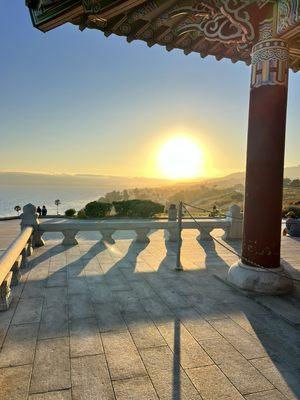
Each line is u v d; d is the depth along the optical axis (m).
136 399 2.56
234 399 2.58
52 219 19.41
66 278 5.84
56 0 4.23
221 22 5.34
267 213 5.08
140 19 5.56
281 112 5.00
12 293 5.01
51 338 3.54
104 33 5.77
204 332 3.74
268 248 5.12
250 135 5.22
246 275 5.15
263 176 5.06
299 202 23.86
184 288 5.32
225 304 4.62
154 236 10.84
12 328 3.79
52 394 2.61
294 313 4.23
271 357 3.22
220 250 8.55
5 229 13.62
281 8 4.72
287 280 5.07
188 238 10.51
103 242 9.43
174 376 2.87
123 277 5.93
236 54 6.97
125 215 19.94
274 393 2.66
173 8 5.15
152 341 3.51
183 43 6.57
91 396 2.59
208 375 2.89
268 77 4.98
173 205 15.02
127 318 4.11
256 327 3.89
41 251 8.12
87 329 3.78
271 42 4.95
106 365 3.03
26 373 2.89
